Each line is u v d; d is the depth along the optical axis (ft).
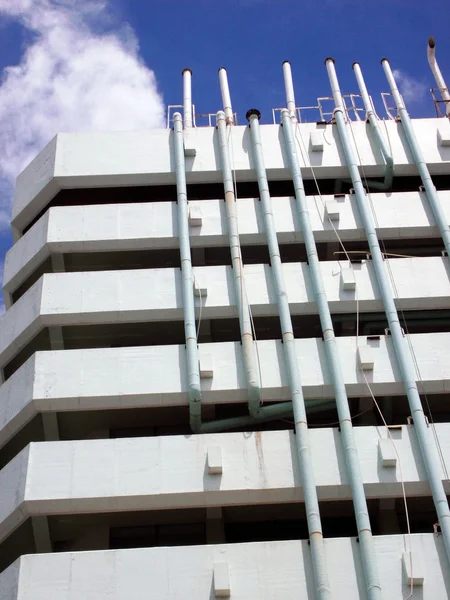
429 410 101.04
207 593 81.56
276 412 96.07
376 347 98.12
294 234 108.37
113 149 118.01
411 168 115.34
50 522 96.27
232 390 95.50
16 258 114.11
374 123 118.52
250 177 115.03
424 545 83.41
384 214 110.42
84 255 114.01
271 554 83.66
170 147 118.11
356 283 103.60
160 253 114.11
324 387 95.09
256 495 88.53
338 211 109.60
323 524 99.60
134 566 83.35
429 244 114.42
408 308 103.60
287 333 97.71
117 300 103.71
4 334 107.76
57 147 118.93
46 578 83.05
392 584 81.05
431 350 98.12
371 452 90.07
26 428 102.78
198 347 98.43
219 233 108.68
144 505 88.74
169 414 103.60
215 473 89.35
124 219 110.93
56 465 90.74
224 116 120.37
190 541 98.73
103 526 98.43
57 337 106.01
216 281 103.71
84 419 103.09
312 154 116.47
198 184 116.98
